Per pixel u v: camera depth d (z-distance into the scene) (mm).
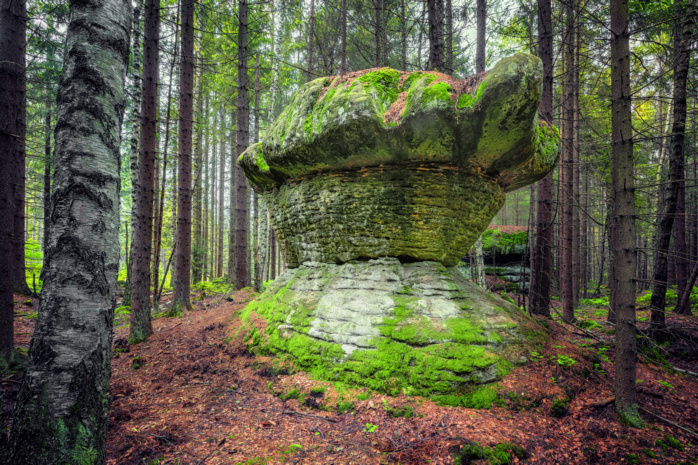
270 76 20219
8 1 6309
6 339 5934
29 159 18266
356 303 6031
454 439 4008
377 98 5352
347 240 6707
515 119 4805
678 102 7168
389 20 16344
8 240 5980
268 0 16484
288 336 6332
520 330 5906
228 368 6445
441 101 4895
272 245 23141
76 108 2750
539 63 4500
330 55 15984
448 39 14570
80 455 2535
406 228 6270
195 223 21094
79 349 2602
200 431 4457
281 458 3859
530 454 3887
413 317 5684
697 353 6969
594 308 13469
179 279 10594
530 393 4852
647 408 4867
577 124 12727
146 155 8414
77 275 2641
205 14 12812
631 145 4582
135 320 8148
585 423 4480
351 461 3809
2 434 2660
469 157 5660
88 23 2828
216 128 21656
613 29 4664
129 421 4723
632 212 4598
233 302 11070
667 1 8180
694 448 4043
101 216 2791
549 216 9523
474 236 7215
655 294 7629
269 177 7922
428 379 4996
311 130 5844
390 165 5973
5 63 6105
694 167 12781
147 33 8469
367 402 4875
